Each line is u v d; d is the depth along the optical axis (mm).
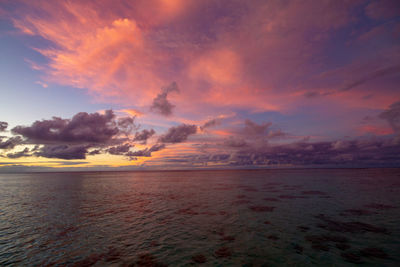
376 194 27906
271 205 21422
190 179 70875
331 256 9352
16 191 36469
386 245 10547
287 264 8641
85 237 12008
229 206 21141
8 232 12977
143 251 10008
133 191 35406
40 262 8836
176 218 16391
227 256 9438
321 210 18750
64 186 46188
